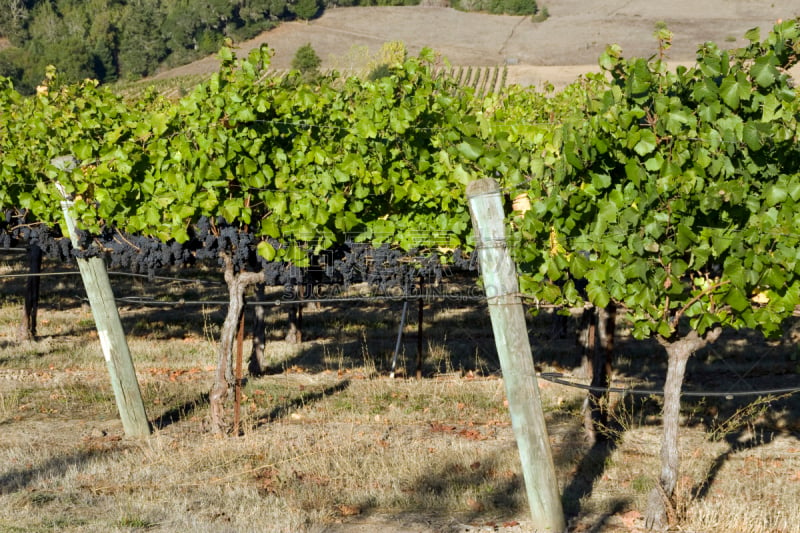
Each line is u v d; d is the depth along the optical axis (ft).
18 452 39.37
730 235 27.48
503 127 41.70
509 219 28.96
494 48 442.91
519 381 28.73
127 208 41.27
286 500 32.89
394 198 41.47
